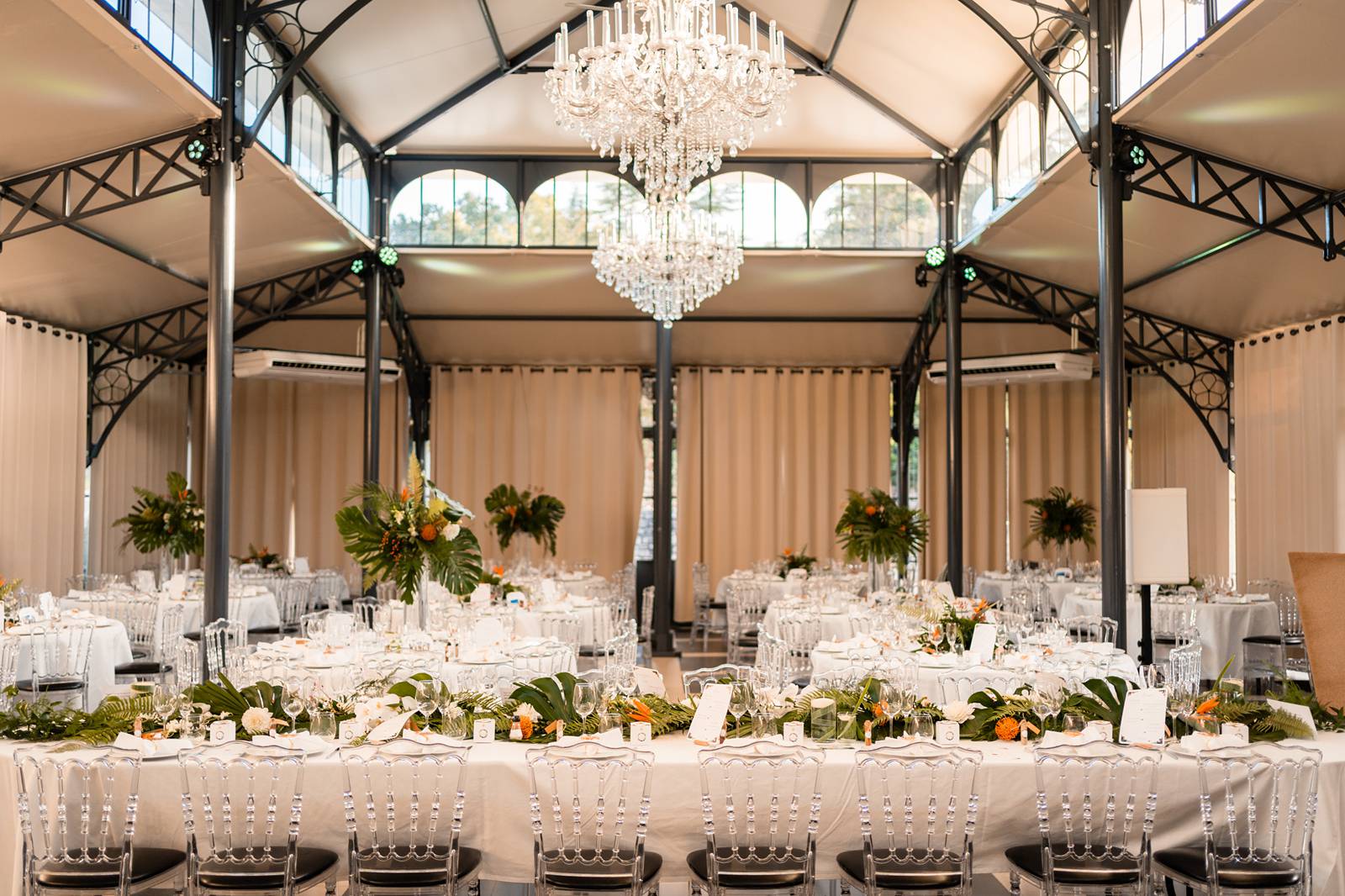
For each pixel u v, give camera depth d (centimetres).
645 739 468
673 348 1553
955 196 1301
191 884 402
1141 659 680
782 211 1320
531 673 723
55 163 862
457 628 803
